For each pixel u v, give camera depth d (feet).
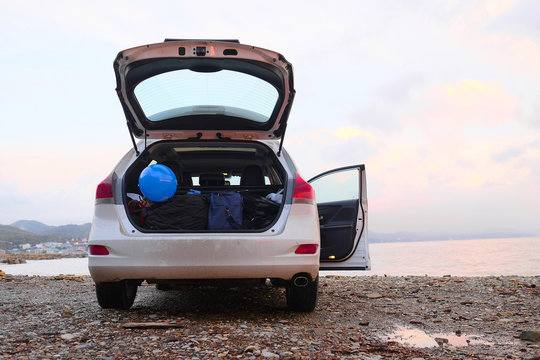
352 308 14.16
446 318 12.74
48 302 14.64
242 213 11.66
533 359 8.24
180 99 12.82
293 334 9.94
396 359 8.28
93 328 10.11
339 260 13.96
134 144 12.27
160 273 10.57
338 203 14.44
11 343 8.79
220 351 8.36
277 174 14.56
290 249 10.78
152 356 7.98
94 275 10.90
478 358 8.46
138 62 11.28
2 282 21.70
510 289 18.26
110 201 11.14
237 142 13.48
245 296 16.11
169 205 11.51
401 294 17.54
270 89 12.34
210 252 10.55
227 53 11.26
